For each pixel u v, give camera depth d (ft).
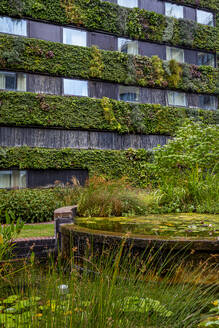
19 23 40.47
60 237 13.57
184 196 20.30
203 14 55.98
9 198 29.96
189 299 6.63
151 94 48.49
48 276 6.67
